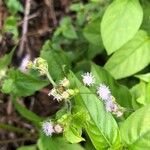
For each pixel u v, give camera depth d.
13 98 0.22
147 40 0.21
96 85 0.18
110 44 0.19
